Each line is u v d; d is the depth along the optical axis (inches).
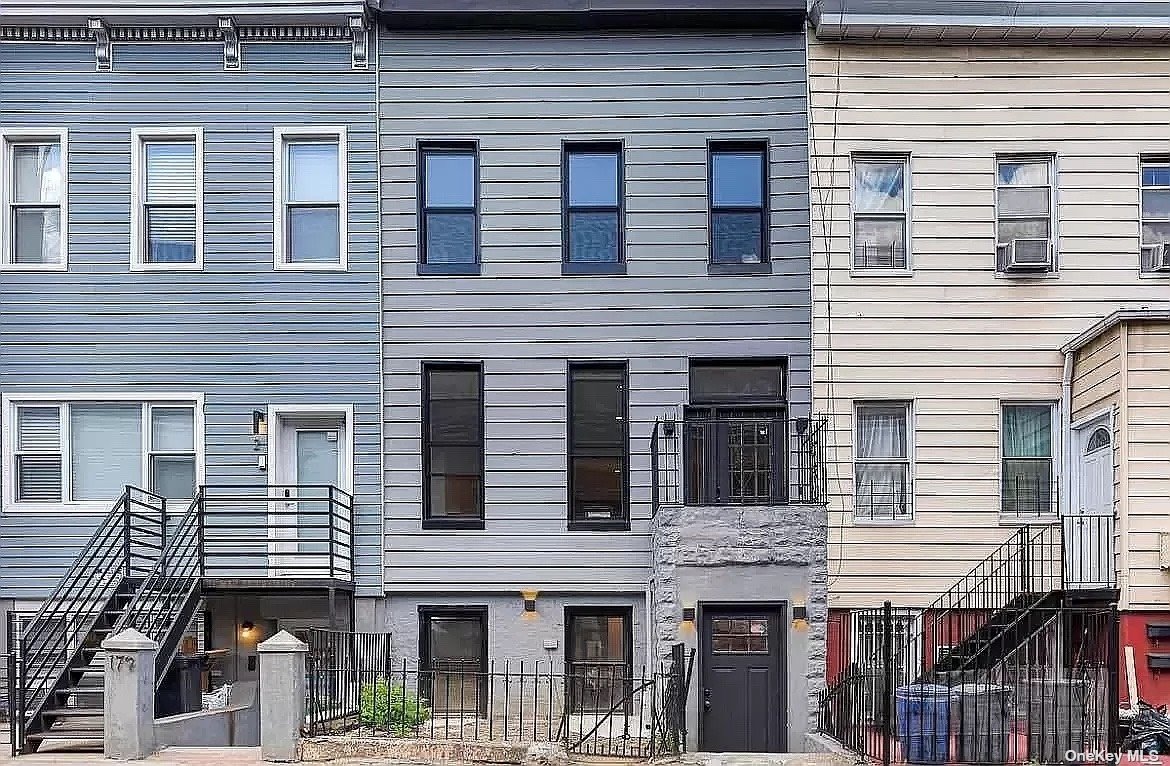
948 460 634.2
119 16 657.6
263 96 667.4
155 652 502.3
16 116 666.2
